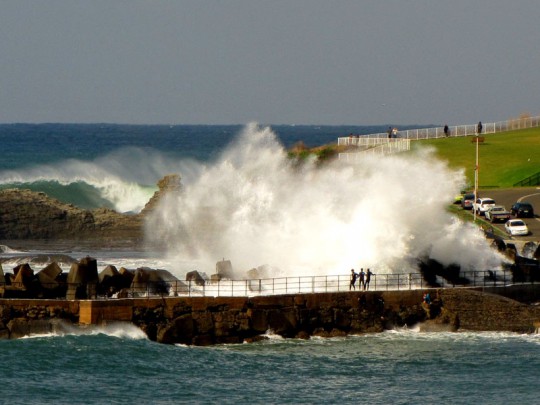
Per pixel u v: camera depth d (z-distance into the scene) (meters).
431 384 182.25
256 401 170.38
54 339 194.00
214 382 179.88
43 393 170.62
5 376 177.88
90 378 179.25
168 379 180.50
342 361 193.88
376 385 180.62
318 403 170.50
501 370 191.00
